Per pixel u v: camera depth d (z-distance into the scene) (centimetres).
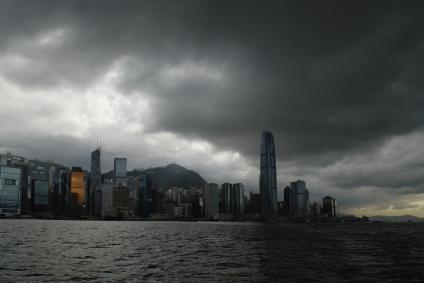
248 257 9062
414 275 6275
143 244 13338
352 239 17162
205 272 6556
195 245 13050
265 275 6238
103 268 6956
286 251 10744
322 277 6047
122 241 14788
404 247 12394
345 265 7531
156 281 5641
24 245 11712
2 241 13175
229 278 5941
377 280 5806
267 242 14850
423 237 19338
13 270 6556
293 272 6575
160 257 8975
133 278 5884
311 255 9556
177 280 5744
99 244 12950
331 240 16288
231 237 18625
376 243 14362
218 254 9788
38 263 7512
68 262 7756
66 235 18238
